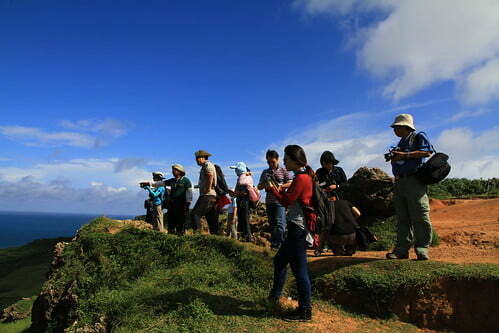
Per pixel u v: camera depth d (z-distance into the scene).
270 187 4.58
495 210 11.70
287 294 5.41
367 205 10.64
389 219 10.29
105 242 7.23
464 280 4.71
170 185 8.65
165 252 6.96
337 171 7.01
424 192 5.29
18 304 13.96
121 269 6.53
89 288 6.21
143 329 4.68
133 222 8.83
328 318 4.75
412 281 4.86
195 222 7.50
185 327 4.52
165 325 4.67
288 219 4.55
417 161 5.29
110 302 5.41
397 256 5.60
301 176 4.49
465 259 6.07
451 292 4.73
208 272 6.11
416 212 5.29
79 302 5.87
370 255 7.29
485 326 4.42
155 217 9.39
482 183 19.77
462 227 9.45
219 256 6.67
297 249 4.47
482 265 4.98
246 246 6.77
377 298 4.93
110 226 8.28
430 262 5.19
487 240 7.56
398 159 5.40
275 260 4.78
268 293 5.45
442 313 4.62
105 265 6.60
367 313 4.91
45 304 6.65
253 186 7.67
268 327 4.41
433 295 4.76
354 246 6.74
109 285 6.18
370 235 6.52
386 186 10.33
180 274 6.04
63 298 6.41
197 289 5.56
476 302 4.57
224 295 5.43
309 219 4.41
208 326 4.50
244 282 5.83
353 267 5.52
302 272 4.50
